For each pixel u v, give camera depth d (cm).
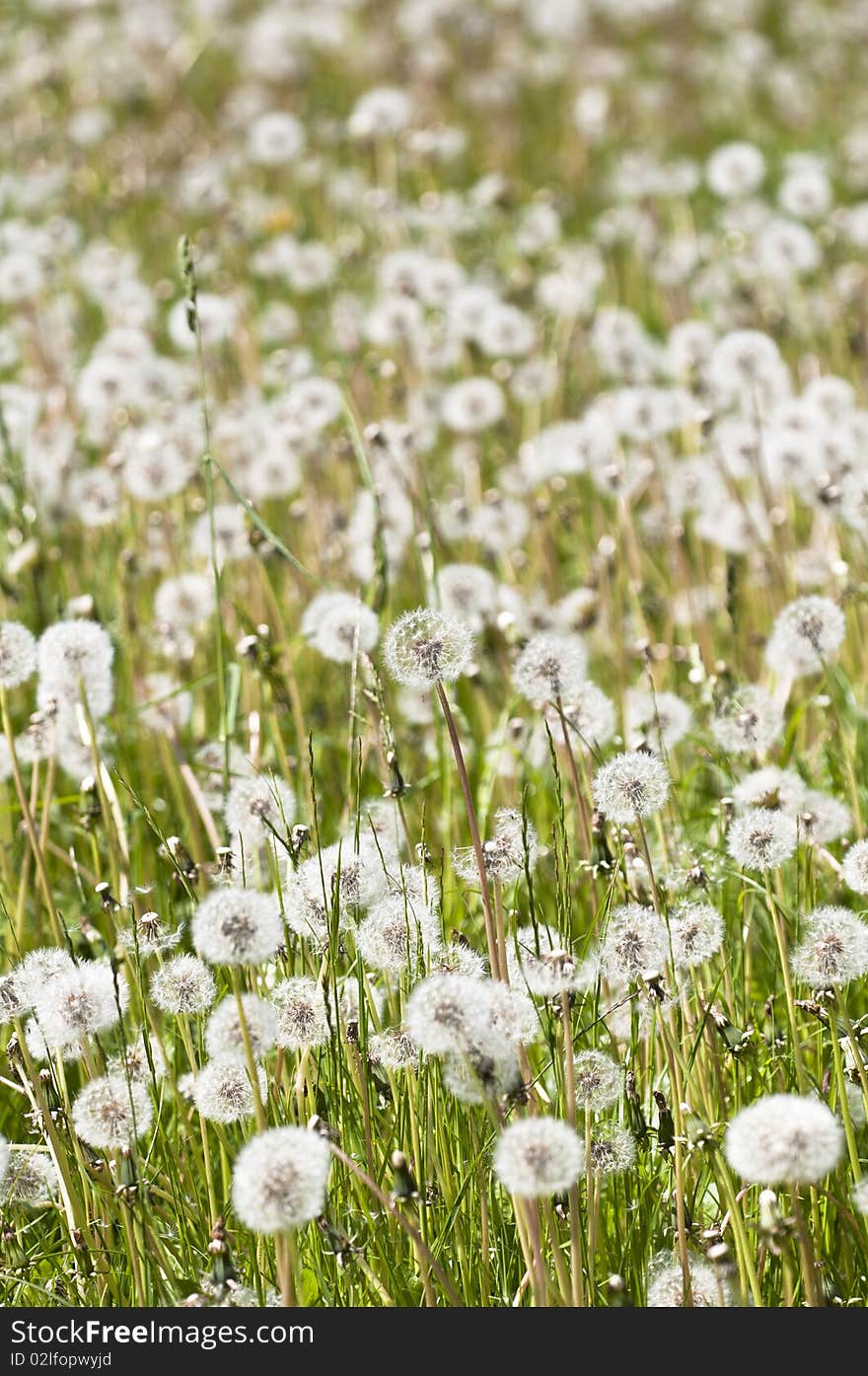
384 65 1409
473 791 519
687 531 684
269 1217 265
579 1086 318
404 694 546
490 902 322
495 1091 285
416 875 349
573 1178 269
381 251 1017
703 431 600
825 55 1474
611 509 726
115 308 843
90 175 1102
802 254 794
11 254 836
